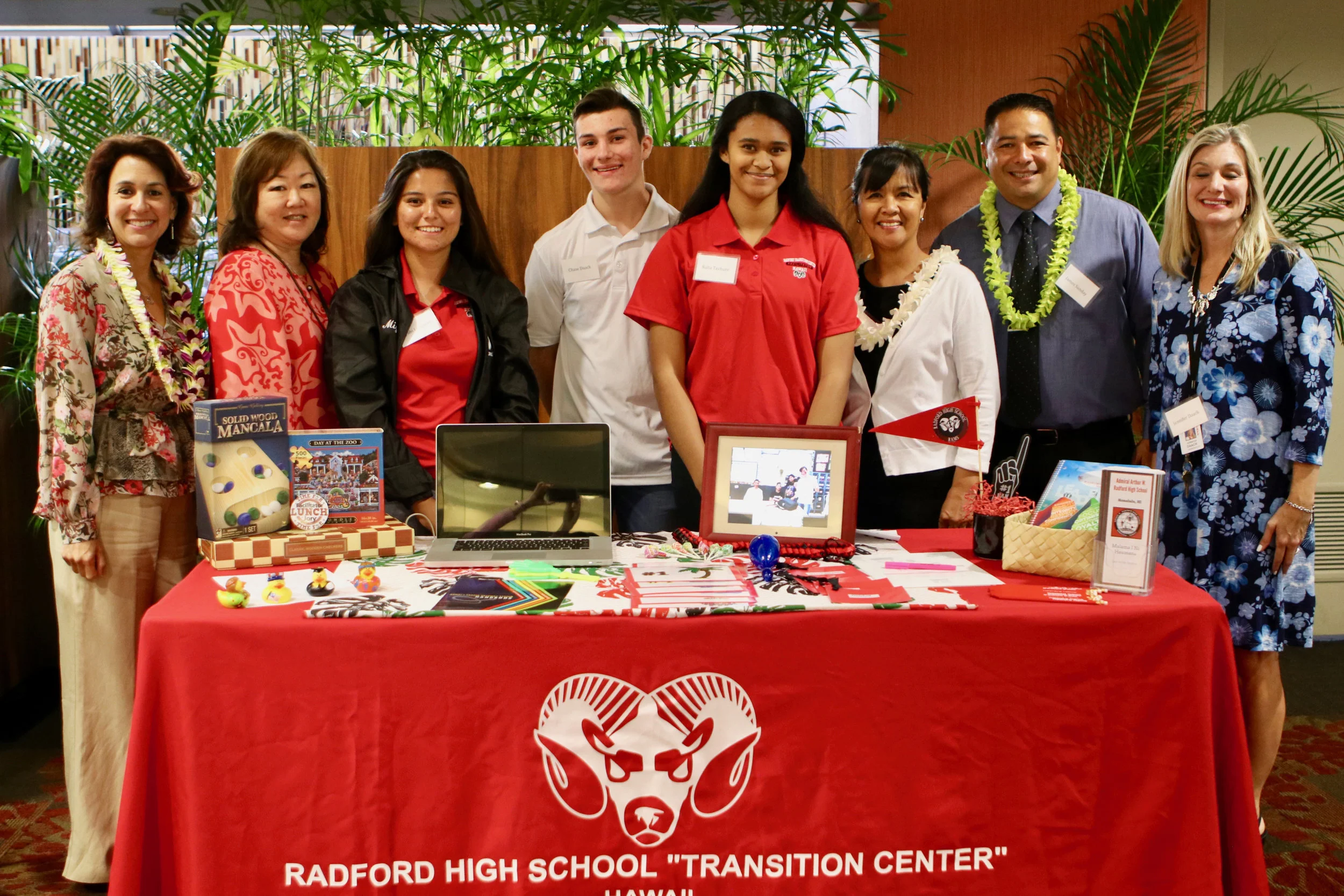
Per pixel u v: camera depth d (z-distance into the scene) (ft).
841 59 12.06
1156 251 9.66
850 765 5.97
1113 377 9.64
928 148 11.85
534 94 11.94
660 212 9.74
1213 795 6.03
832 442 7.18
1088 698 6.04
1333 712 11.16
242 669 5.73
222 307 7.62
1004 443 9.86
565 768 5.85
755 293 8.28
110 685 7.51
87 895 7.61
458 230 8.45
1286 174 11.80
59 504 7.14
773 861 5.98
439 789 5.83
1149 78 12.13
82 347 7.21
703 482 7.28
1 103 11.51
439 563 6.73
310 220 8.26
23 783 9.66
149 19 13.20
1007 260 9.87
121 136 7.68
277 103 11.75
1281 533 7.78
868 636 5.93
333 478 7.06
